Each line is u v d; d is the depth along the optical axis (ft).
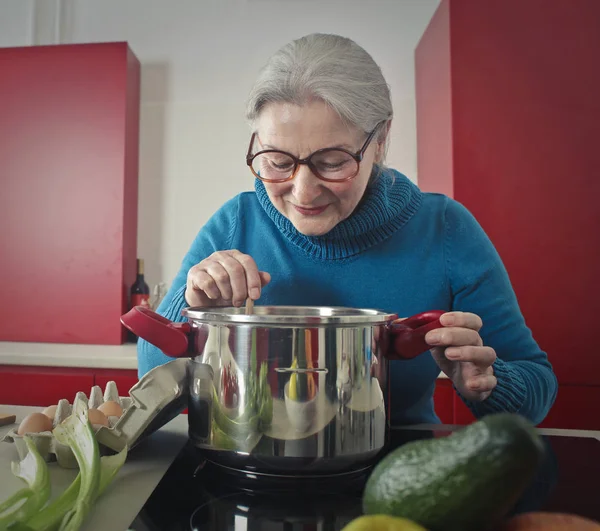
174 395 2.09
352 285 3.20
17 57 6.89
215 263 2.45
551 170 5.79
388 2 7.22
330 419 1.76
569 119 5.77
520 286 5.81
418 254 3.22
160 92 7.38
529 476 1.08
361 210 3.04
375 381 1.87
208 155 7.34
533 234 5.80
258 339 1.75
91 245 6.79
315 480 1.88
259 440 1.77
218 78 7.36
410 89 7.22
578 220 5.77
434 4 7.20
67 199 6.82
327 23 7.29
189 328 1.99
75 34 7.54
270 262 3.32
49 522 1.45
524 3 5.79
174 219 7.34
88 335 6.79
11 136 6.89
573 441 2.41
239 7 7.36
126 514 1.63
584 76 5.76
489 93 5.81
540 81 5.78
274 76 2.25
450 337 2.04
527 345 3.16
